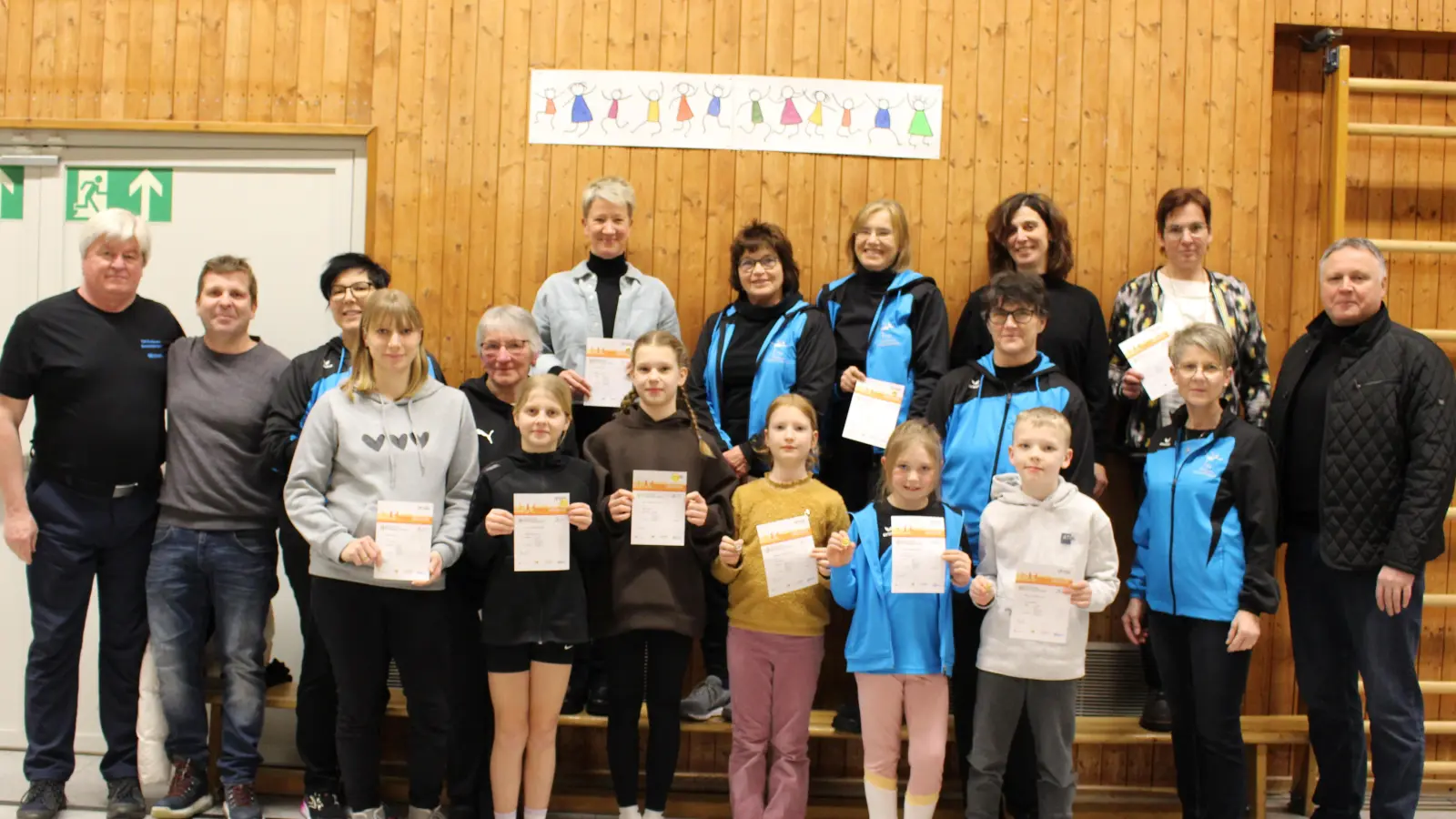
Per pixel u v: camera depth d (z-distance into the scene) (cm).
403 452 269
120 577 297
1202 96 359
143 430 295
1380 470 276
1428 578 364
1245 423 284
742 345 322
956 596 284
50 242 366
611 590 277
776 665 277
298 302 363
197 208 364
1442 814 335
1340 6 362
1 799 313
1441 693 355
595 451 289
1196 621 278
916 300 320
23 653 361
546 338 334
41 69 362
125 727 298
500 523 264
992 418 290
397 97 358
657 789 274
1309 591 292
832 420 325
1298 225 372
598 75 356
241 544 295
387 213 357
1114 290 357
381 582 264
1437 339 358
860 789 338
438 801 276
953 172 357
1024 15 359
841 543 264
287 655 359
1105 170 358
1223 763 274
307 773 298
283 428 288
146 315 303
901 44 358
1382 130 356
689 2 356
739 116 356
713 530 277
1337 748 293
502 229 357
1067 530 266
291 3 360
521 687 272
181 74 360
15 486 288
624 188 331
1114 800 330
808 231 356
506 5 358
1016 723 272
